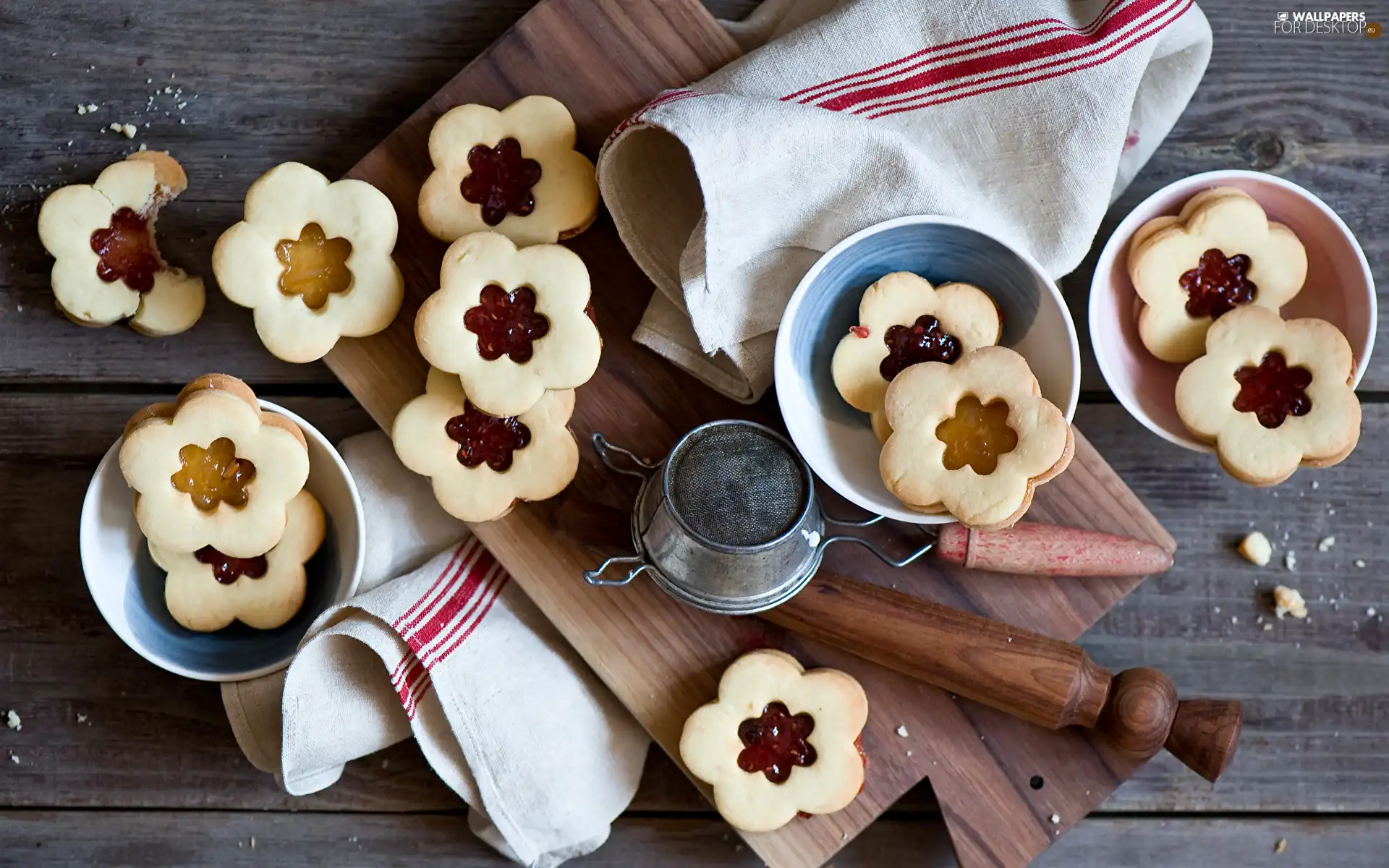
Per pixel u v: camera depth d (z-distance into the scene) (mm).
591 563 827
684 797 862
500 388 797
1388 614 864
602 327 839
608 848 861
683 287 797
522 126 823
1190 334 823
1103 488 836
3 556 858
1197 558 866
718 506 779
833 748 812
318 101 868
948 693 833
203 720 861
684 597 803
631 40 838
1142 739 805
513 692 826
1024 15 794
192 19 867
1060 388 806
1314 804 863
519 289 804
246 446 797
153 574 831
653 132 814
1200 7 874
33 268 860
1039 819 828
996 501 777
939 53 802
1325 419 805
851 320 827
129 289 842
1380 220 868
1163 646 863
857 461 817
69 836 858
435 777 864
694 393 839
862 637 809
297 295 818
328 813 863
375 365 833
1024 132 807
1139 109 849
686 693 828
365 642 808
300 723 812
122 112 865
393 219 817
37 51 865
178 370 862
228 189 865
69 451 859
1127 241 833
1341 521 866
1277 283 822
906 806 861
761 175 794
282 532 800
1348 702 863
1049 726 813
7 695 857
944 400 788
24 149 863
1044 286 801
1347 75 870
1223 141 870
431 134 823
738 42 861
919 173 803
